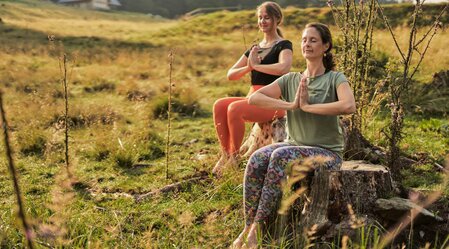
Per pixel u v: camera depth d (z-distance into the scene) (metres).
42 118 8.92
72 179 3.39
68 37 28.81
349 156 5.16
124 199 4.91
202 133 8.10
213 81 14.41
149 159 6.58
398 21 25.09
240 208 4.41
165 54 21.73
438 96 9.20
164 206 4.67
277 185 3.67
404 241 3.75
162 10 110.81
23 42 25.56
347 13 5.61
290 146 3.76
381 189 3.92
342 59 5.66
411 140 6.75
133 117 9.50
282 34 5.48
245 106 5.20
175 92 10.95
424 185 4.82
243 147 5.86
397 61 5.61
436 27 4.41
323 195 3.73
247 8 102.88
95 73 15.29
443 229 3.80
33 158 6.61
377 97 6.15
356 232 3.68
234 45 23.94
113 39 28.67
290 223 3.79
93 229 3.90
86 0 91.31
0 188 5.30
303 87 3.79
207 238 3.90
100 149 6.59
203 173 5.55
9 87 13.16
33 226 3.48
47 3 71.75
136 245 3.77
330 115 3.84
